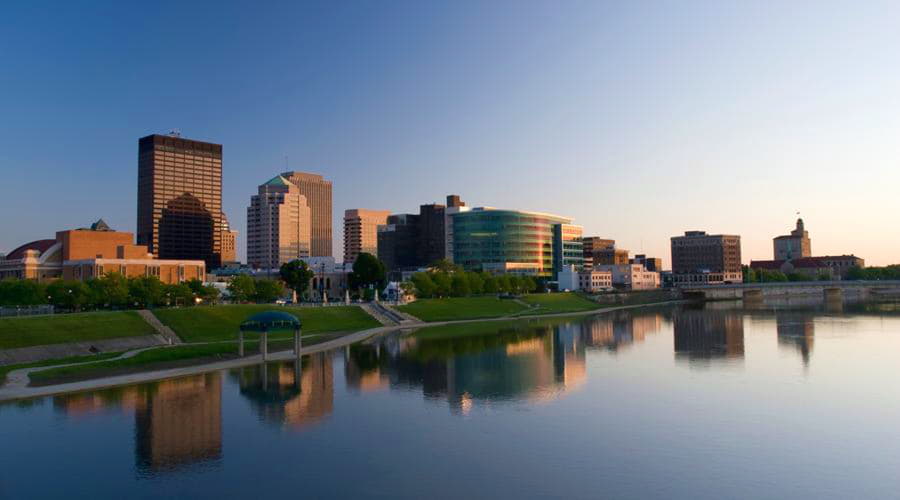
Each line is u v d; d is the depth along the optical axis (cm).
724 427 7425
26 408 8450
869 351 13138
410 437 7150
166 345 13500
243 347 13812
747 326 19250
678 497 5366
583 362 12394
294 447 6812
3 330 11756
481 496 5422
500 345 15362
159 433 7344
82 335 12756
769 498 5344
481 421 7819
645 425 7550
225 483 5778
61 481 5850
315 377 10825
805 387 9569
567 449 6669
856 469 6012
